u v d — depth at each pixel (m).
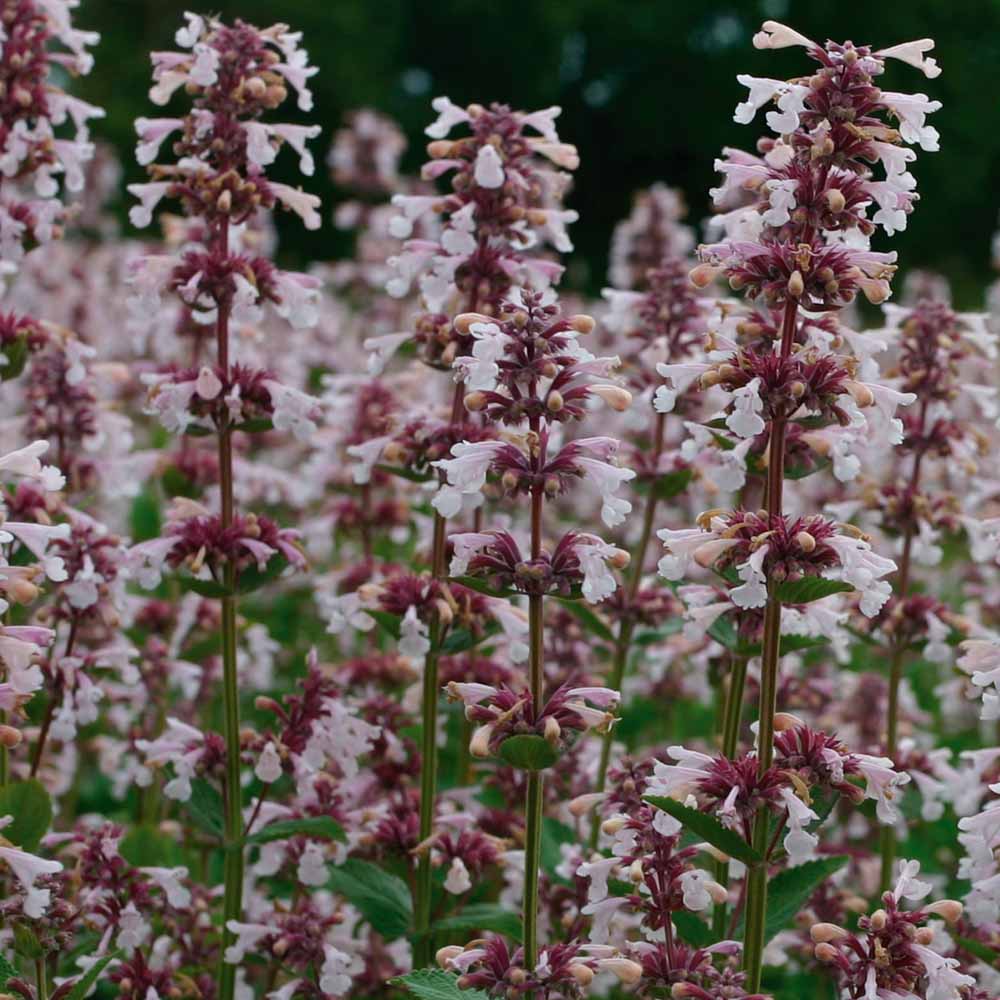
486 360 6.50
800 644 8.44
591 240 58.56
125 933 8.31
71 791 11.95
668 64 56.91
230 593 8.73
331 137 52.00
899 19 54.75
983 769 8.72
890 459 13.31
